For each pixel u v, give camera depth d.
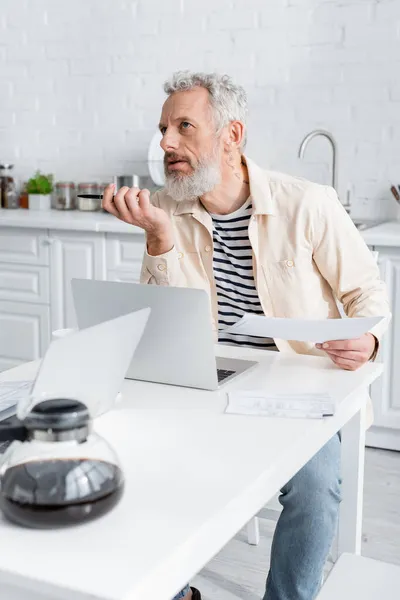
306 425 1.39
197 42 3.82
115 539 1.00
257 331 1.65
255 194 2.01
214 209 2.08
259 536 2.55
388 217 3.61
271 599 1.85
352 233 2.07
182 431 1.36
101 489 1.02
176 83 2.01
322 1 3.56
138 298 1.58
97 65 4.05
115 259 3.55
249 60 3.74
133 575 0.92
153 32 3.90
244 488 1.14
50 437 1.02
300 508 1.77
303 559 1.79
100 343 1.18
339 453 1.80
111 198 1.81
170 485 1.15
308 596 1.82
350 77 3.57
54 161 4.24
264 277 2.05
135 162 4.06
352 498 1.82
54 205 4.11
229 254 2.09
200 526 1.04
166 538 1.00
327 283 2.12
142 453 1.27
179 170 2.00
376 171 3.60
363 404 1.70
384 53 3.50
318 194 2.05
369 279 2.07
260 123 3.77
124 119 4.05
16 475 1.01
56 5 4.09
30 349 3.83
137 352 1.63
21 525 1.03
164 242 1.88
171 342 1.58
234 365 1.76
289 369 1.74
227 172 2.04
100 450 1.05
